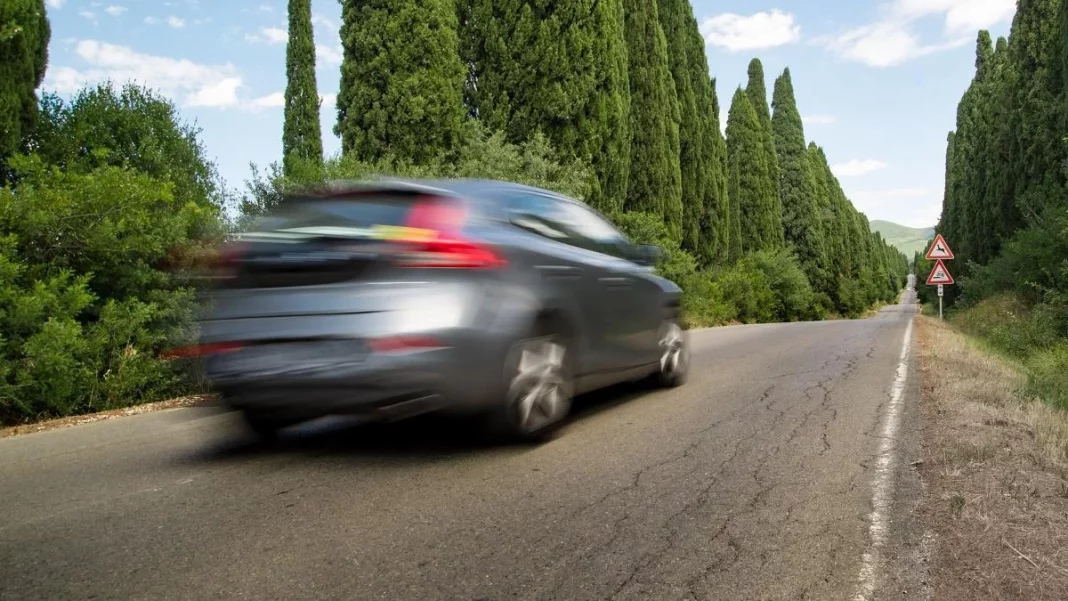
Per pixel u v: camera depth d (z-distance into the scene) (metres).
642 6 26.31
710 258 34.59
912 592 2.95
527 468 4.75
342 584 3.09
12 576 3.22
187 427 6.38
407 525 3.76
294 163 12.00
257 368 4.83
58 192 7.75
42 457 5.42
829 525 3.68
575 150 19.52
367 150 15.51
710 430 5.78
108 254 8.02
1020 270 19.30
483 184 5.47
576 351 5.71
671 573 3.15
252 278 4.97
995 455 4.85
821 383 8.12
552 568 3.21
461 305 4.68
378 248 4.64
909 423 5.99
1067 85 19.20
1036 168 22.69
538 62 18.47
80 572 3.26
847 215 75.94
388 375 4.48
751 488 4.30
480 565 3.25
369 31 15.54
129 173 8.65
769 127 50.16
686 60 32.97
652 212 26.28
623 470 4.69
